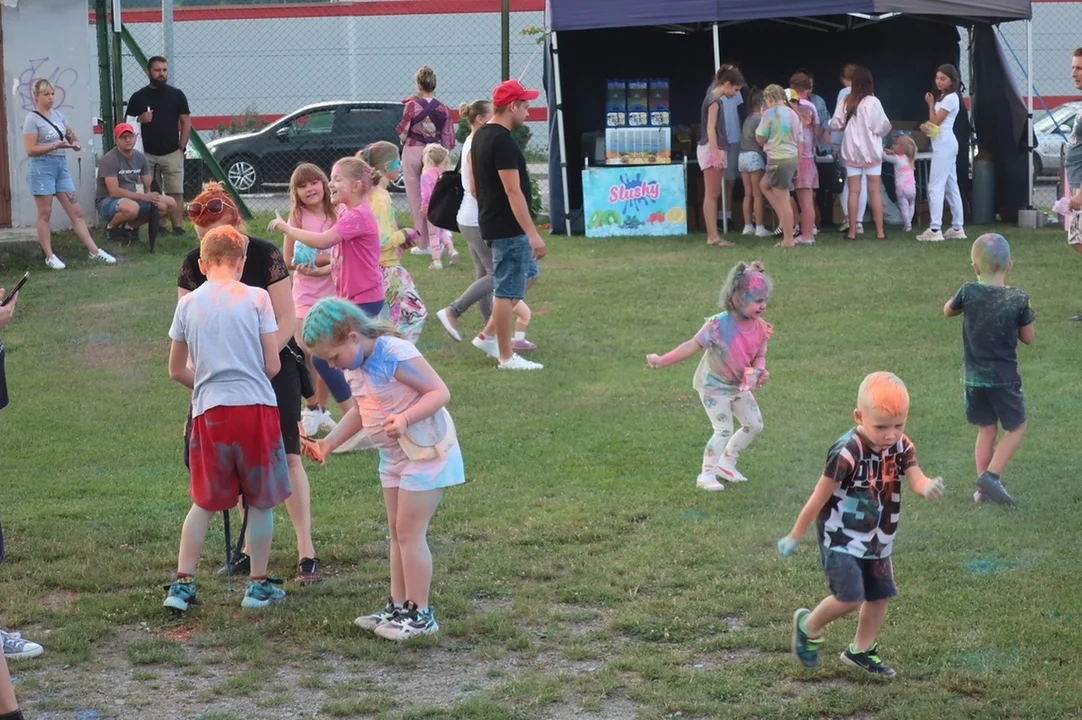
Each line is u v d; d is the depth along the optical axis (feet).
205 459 16.42
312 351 15.49
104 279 41.88
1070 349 30.89
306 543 17.97
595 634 15.92
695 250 45.88
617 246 47.39
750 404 21.89
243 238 17.13
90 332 35.24
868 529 13.97
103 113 51.88
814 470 22.76
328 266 24.43
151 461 24.36
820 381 28.81
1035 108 72.49
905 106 57.06
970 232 49.26
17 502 21.68
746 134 47.73
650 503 21.01
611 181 50.03
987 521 19.70
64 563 18.65
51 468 23.85
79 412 27.86
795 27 56.65
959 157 54.13
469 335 34.58
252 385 16.42
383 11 73.20
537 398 28.25
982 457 20.90
